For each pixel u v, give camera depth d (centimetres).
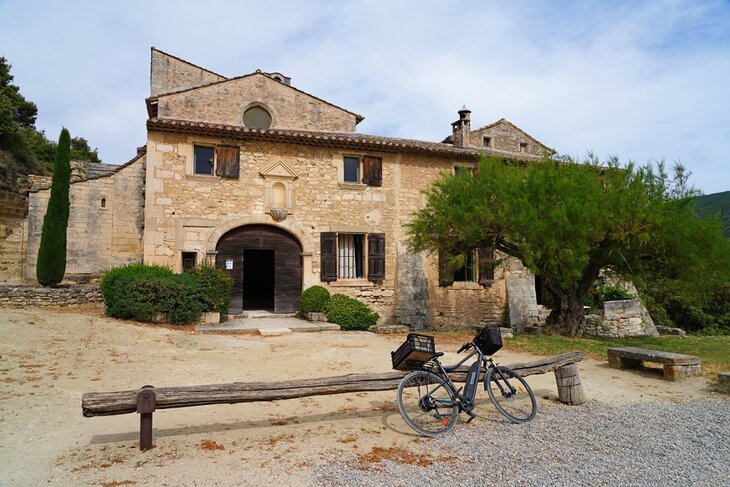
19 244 1653
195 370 721
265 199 1365
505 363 847
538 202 1088
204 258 1288
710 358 919
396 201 1523
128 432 460
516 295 1642
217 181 1316
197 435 453
